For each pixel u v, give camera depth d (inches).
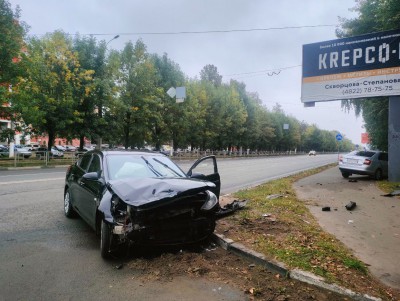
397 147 573.3
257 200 356.5
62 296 136.4
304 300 139.1
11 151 1065.5
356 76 610.9
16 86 812.6
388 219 287.3
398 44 570.9
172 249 195.8
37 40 961.5
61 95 950.4
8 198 348.2
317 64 655.1
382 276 165.0
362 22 742.5
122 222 169.6
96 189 200.5
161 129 1443.2
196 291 144.5
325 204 357.4
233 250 195.3
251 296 141.3
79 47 1042.1
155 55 1480.1
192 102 1553.9
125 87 1184.2
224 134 2038.6
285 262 171.3
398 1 561.9
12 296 135.1
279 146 3656.5
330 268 167.0
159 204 168.9
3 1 783.7
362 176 709.3
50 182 484.7
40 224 248.2
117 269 165.5
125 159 228.1
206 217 195.3
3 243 201.2
